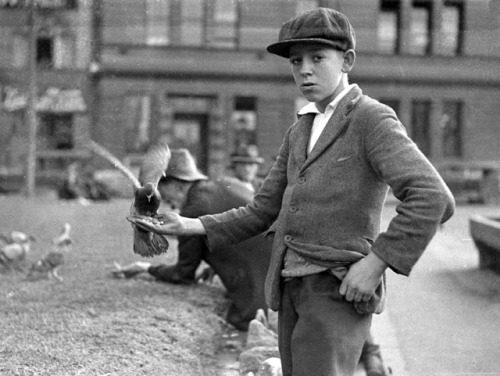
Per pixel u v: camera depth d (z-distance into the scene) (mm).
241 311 5102
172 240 9133
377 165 2275
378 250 2199
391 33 26344
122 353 4059
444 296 5793
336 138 2371
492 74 25422
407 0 26000
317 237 2363
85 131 24375
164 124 25719
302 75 2395
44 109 23906
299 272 2373
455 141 26594
